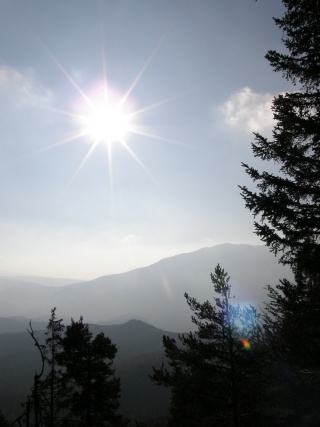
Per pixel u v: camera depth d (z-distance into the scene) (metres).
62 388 21.17
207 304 13.50
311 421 12.31
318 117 8.42
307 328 11.67
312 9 8.16
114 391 23.08
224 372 13.02
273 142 8.86
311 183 8.72
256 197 8.48
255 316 13.23
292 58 8.72
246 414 12.26
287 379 13.47
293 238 8.23
